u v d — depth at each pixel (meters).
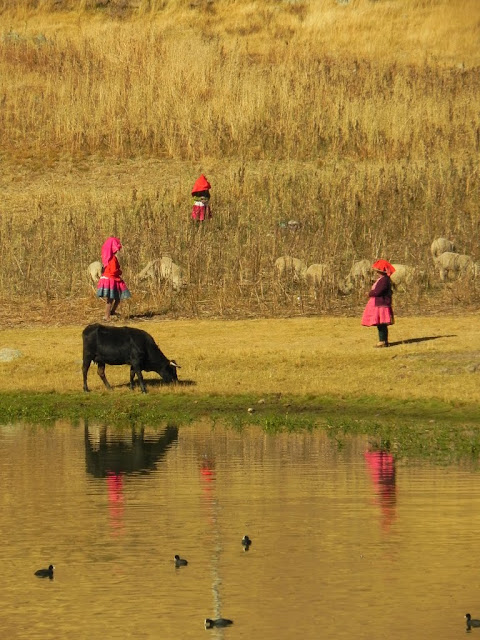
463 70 196.75
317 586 35.53
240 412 72.38
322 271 117.25
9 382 82.31
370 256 131.38
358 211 140.38
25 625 32.00
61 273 125.50
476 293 116.44
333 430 66.19
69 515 45.19
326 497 48.25
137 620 32.38
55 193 150.25
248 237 131.38
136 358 77.94
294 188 147.75
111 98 175.00
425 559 38.41
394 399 73.88
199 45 196.00
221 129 167.88
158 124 171.25
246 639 30.84
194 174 157.62
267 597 34.38
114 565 37.97
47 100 178.62
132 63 184.75
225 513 45.31
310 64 190.50
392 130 166.38
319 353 87.88
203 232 137.38
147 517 44.94
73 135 170.25
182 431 66.50
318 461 56.75
